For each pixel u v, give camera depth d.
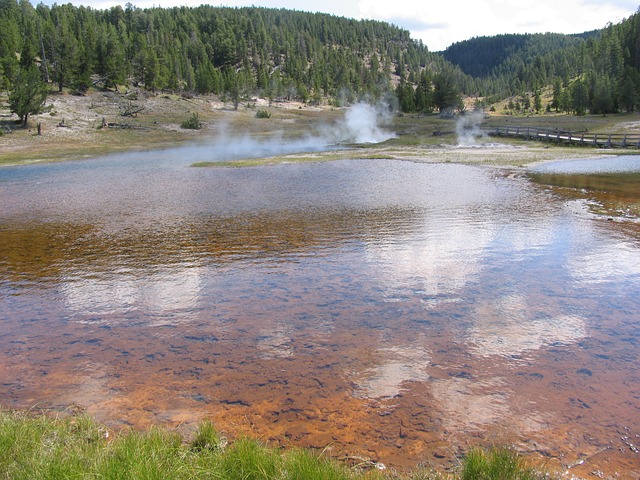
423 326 7.00
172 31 145.25
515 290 8.38
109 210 17.14
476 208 15.93
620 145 37.94
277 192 20.28
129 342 6.70
